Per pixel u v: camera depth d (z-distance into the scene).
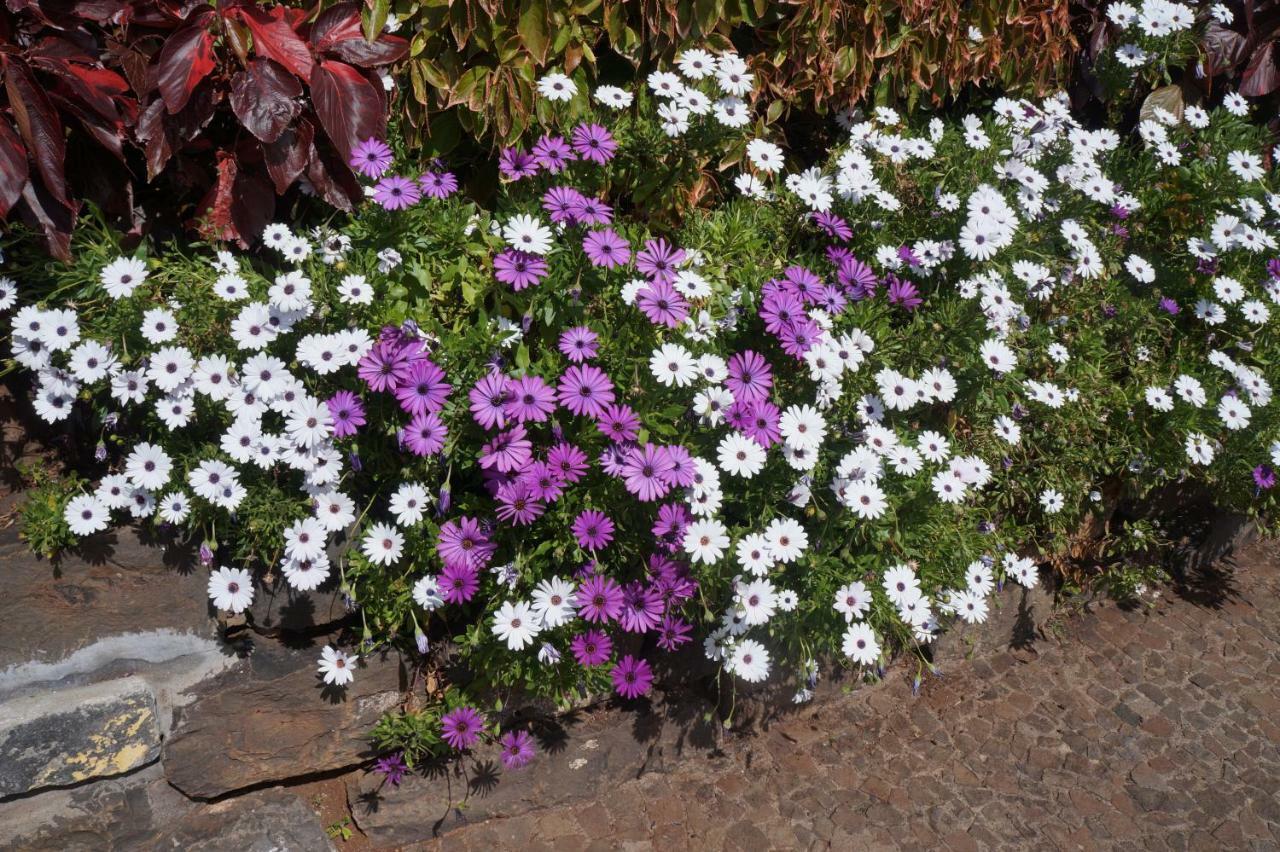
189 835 1.73
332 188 1.77
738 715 2.02
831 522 1.82
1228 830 1.93
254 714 1.77
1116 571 2.31
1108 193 2.20
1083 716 2.11
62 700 1.67
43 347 1.67
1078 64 2.49
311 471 1.69
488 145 2.01
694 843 1.86
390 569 1.75
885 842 1.88
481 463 1.68
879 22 2.15
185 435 1.74
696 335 1.81
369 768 1.86
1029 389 2.04
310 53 1.71
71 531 1.65
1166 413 2.14
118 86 1.66
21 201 1.66
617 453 1.70
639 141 1.96
